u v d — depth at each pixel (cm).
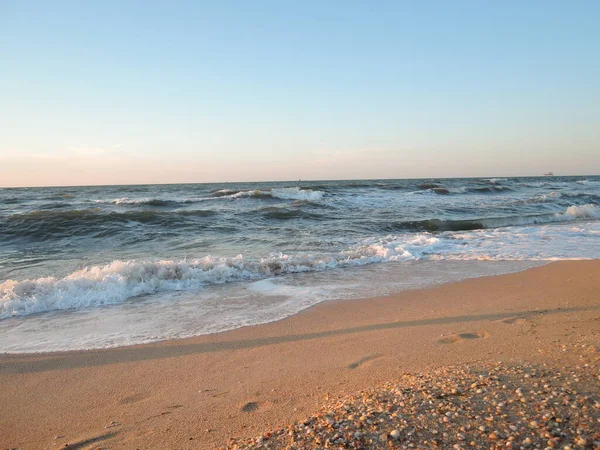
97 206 2314
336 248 1065
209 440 262
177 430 280
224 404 316
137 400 333
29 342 466
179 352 432
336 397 306
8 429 295
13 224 1377
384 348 423
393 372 354
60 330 505
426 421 235
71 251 1081
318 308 582
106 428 291
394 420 239
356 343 442
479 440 212
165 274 734
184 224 1513
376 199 2689
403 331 476
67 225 1386
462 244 1118
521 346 393
